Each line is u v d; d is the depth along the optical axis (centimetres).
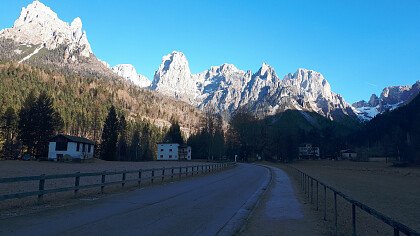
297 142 15888
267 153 13388
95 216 1184
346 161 14438
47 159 7819
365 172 7131
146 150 12681
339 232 1124
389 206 2038
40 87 16625
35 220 1080
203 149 13062
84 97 18588
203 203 1662
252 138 13400
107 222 1086
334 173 6294
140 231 984
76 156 8100
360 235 1115
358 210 1727
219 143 12556
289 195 2209
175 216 1262
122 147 11575
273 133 13788
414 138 13200
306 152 16775
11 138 8656
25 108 8825
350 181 4244
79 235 902
